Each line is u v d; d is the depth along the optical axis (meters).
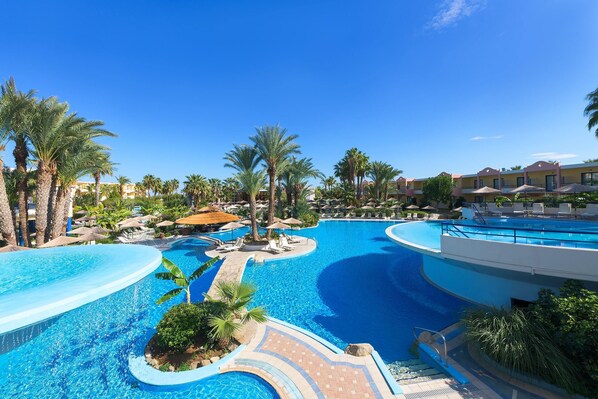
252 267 16.03
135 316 9.93
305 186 38.22
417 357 7.52
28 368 7.01
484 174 38.94
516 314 7.02
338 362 6.95
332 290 12.35
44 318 4.92
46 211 17.22
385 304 10.79
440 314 9.85
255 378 6.50
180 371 6.70
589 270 6.90
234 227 21.84
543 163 32.38
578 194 24.05
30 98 16.09
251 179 21.91
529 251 7.78
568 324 6.12
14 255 11.27
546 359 6.02
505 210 19.61
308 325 9.31
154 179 77.75
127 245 12.73
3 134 15.10
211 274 15.08
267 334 8.32
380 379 6.31
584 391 5.56
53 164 17.69
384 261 17.06
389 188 51.00
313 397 5.73
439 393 5.88
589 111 20.61
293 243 22.33
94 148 21.14
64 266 9.43
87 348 7.84
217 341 7.60
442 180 39.66
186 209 36.59
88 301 5.70
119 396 6.13
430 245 11.62
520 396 5.80
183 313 7.61
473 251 8.94
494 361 6.79
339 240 24.62
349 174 49.16
